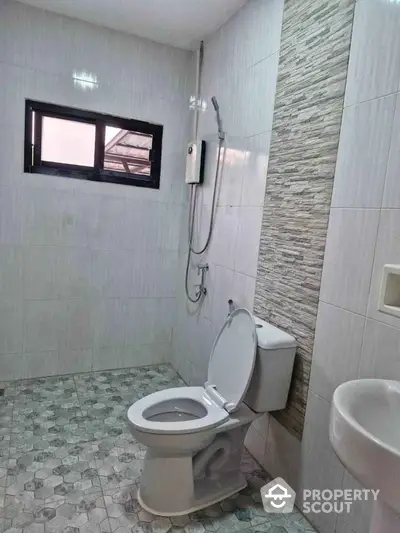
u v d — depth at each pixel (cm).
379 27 127
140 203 279
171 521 153
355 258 137
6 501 156
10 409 227
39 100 240
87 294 274
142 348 300
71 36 241
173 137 282
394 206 122
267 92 190
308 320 161
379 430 108
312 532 153
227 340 185
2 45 227
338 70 145
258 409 164
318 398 155
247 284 207
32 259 253
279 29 181
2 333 253
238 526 154
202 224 259
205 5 215
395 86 122
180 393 178
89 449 194
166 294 301
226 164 229
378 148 128
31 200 247
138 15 232
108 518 152
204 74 259
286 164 175
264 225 192
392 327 123
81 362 280
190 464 158
